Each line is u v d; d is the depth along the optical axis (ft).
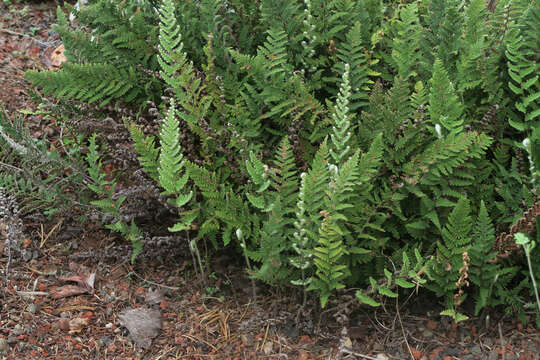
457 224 2.72
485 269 2.79
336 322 2.96
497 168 3.00
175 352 2.85
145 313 2.96
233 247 3.27
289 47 3.18
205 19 3.19
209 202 2.93
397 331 2.93
